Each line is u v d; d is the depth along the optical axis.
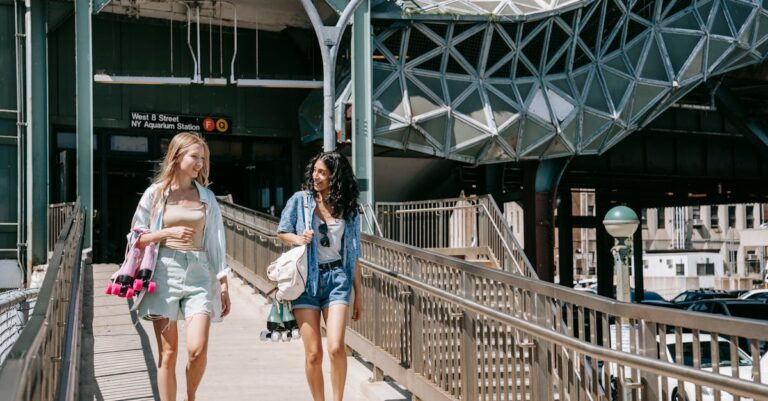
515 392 5.52
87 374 8.23
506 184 42.38
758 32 30.19
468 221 18.45
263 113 28.39
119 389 7.59
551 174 32.16
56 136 25.64
